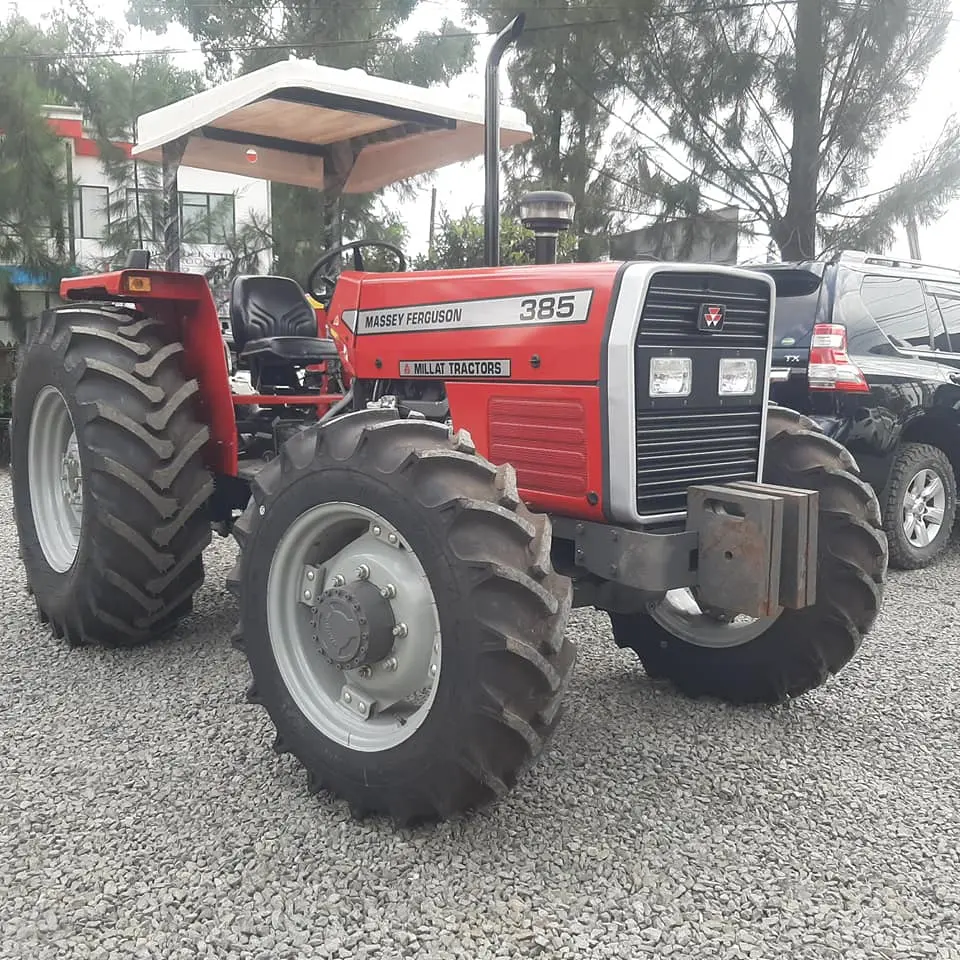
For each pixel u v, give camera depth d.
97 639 3.83
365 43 13.79
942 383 5.90
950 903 2.29
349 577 2.63
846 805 2.76
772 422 3.29
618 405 2.66
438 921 2.17
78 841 2.47
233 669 3.69
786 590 2.64
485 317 2.99
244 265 12.40
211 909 2.21
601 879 2.35
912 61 10.94
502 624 2.27
